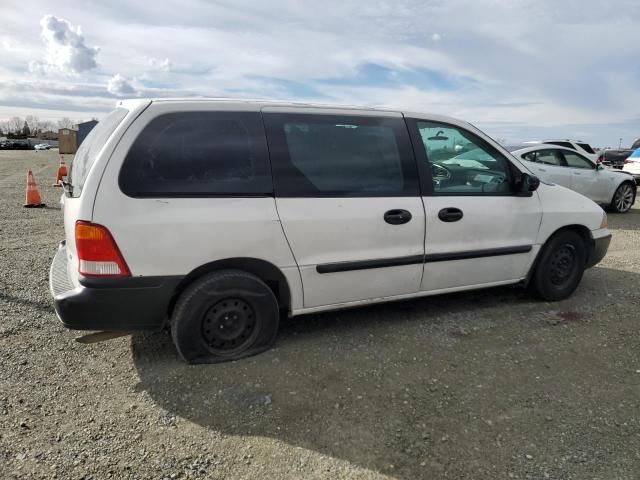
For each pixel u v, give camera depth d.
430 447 2.45
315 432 2.56
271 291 3.28
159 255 2.92
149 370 3.14
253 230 3.12
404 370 3.20
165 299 2.99
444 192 3.79
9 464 2.27
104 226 2.80
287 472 2.27
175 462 2.32
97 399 2.82
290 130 3.31
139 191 2.87
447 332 3.80
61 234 7.16
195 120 3.07
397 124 3.69
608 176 9.84
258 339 3.33
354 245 3.44
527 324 3.99
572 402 2.87
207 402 2.80
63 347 3.45
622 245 7.14
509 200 4.07
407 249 3.63
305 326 3.85
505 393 2.95
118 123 2.99
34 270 5.23
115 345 3.49
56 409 2.72
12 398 2.80
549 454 2.41
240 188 3.11
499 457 2.39
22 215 8.78
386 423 2.64
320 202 3.32
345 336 3.68
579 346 3.61
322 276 3.39
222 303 3.15
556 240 4.36
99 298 2.84
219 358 3.23
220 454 2.38
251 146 3.18
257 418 2.67
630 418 2.72
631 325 4.01
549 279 4.42
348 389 2.96
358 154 3.50
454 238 3.82
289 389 2.95
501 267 4.13
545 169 8.96
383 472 2.28
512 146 9.27
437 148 3.84
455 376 3.13
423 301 4.47
